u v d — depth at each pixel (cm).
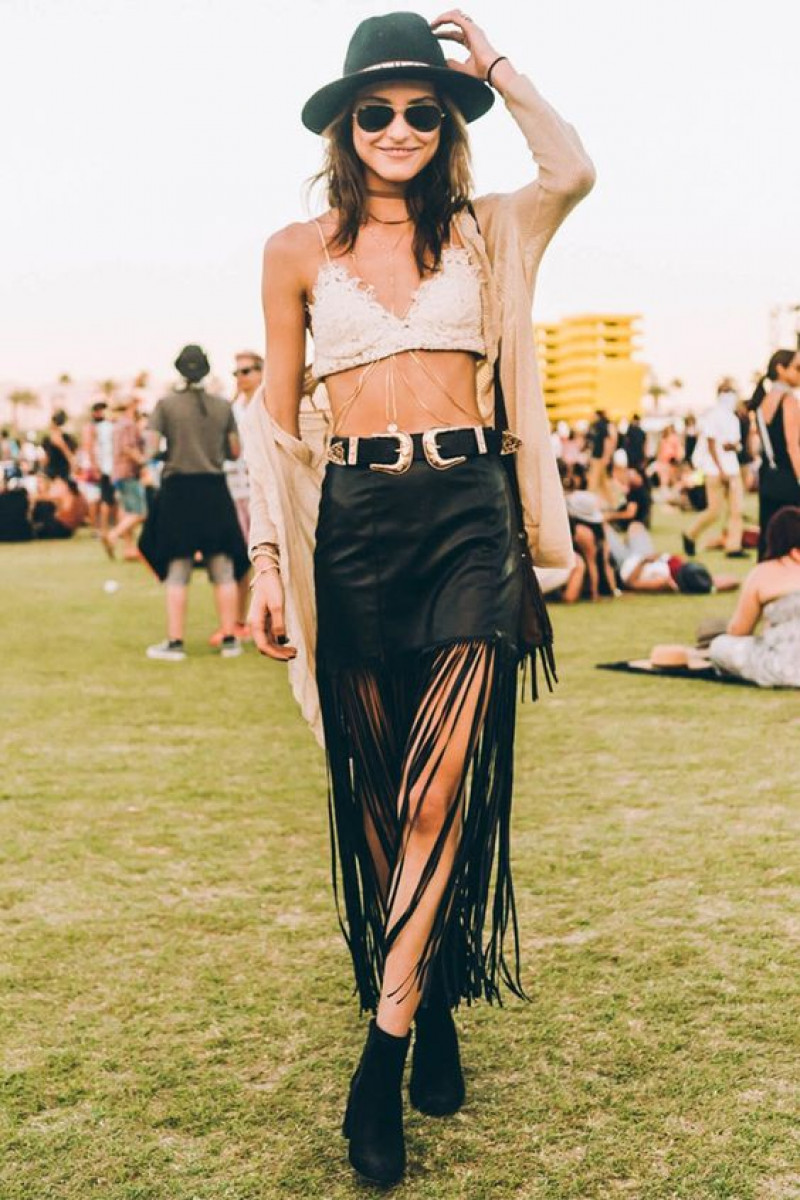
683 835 401
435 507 228
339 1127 240
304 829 421
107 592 1168
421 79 233
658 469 2605
